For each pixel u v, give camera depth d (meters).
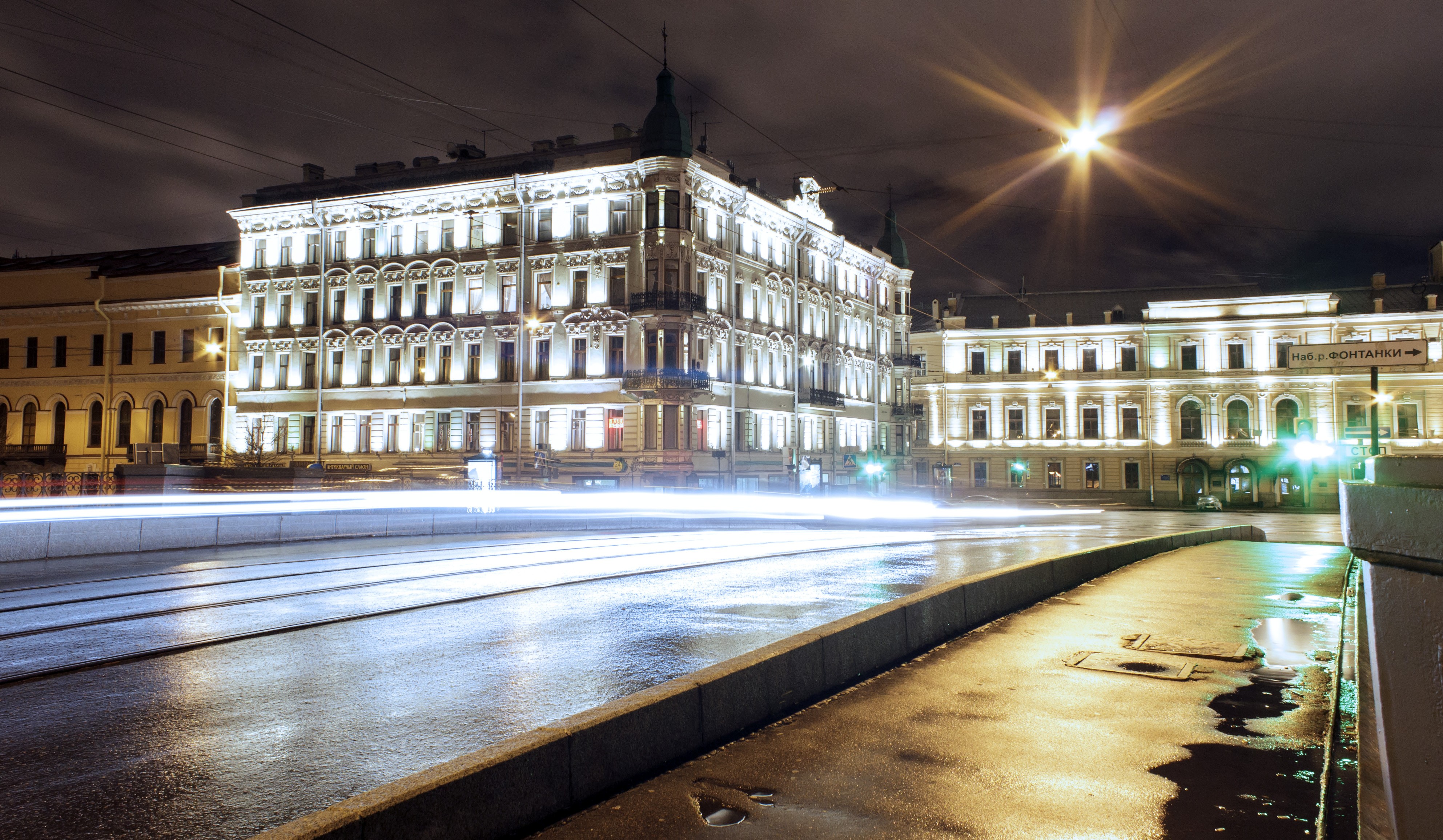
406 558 16.08
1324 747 5.21
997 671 7.14
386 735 5.59
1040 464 65.56
